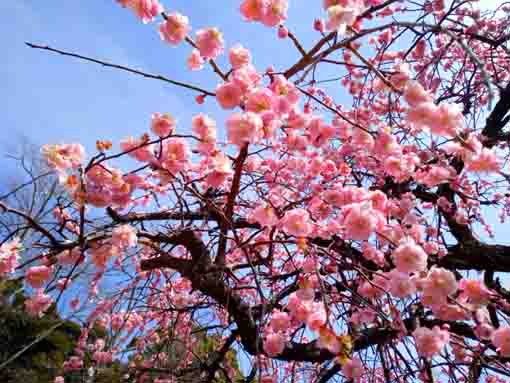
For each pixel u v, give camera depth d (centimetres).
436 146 305
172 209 270
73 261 203
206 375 336
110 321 426
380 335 236
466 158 196
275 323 205
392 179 342
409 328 239
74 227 235
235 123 160
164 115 190
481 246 318
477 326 197
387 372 219
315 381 287
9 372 667
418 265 163
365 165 353
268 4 177
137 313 441
